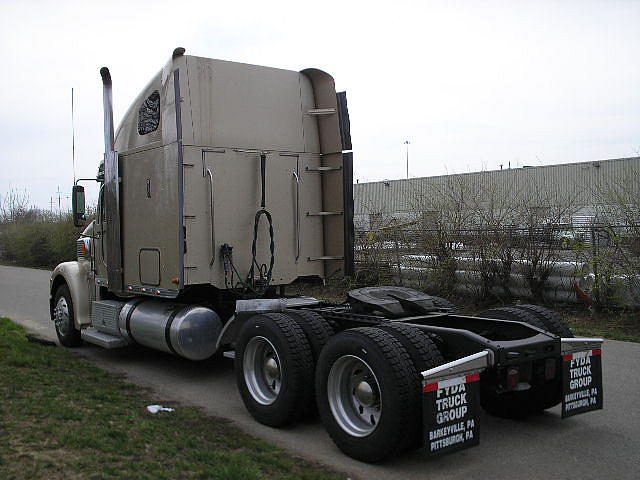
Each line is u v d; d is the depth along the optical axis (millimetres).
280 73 7258
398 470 4473
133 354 8508
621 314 10031
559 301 11125
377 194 19125
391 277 12984
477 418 4426
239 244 6848
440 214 12336
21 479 3613
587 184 13000
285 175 7219
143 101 7156
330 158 7445
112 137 7680
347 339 4645
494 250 11539
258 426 5473
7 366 6727
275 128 7164
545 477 4355
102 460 4012
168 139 6617
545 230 11180
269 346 5555
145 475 3820
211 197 6633
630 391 6438
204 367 7746
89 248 8594
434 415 4191
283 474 4227
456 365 4301
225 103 6801
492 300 11992
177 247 6527
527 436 5219
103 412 5211
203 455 4367
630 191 10055
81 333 8344
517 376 4691
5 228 35000
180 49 6457
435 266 12297
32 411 4969
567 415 4934
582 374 5047
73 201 8500
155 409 5660
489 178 12594
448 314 5844
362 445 4527
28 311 12961
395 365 4309
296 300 6609
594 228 10336
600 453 4809
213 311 6773
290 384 5195
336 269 7402
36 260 29969
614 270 9922
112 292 8023
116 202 7586
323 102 7457
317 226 7488
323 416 4879
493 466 4559
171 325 6652
